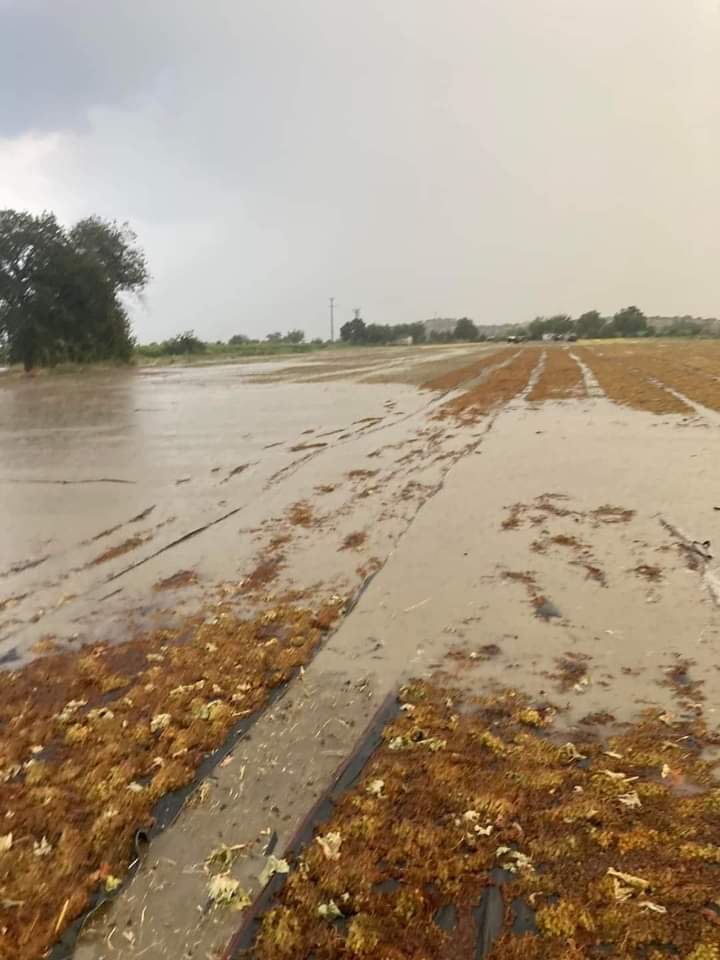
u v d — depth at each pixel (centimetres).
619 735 386
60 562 748
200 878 303
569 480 929
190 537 804
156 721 425
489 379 2495
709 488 848
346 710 427
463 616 548
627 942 257
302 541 761
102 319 4253
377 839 318
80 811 352
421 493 914
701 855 294
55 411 2166
